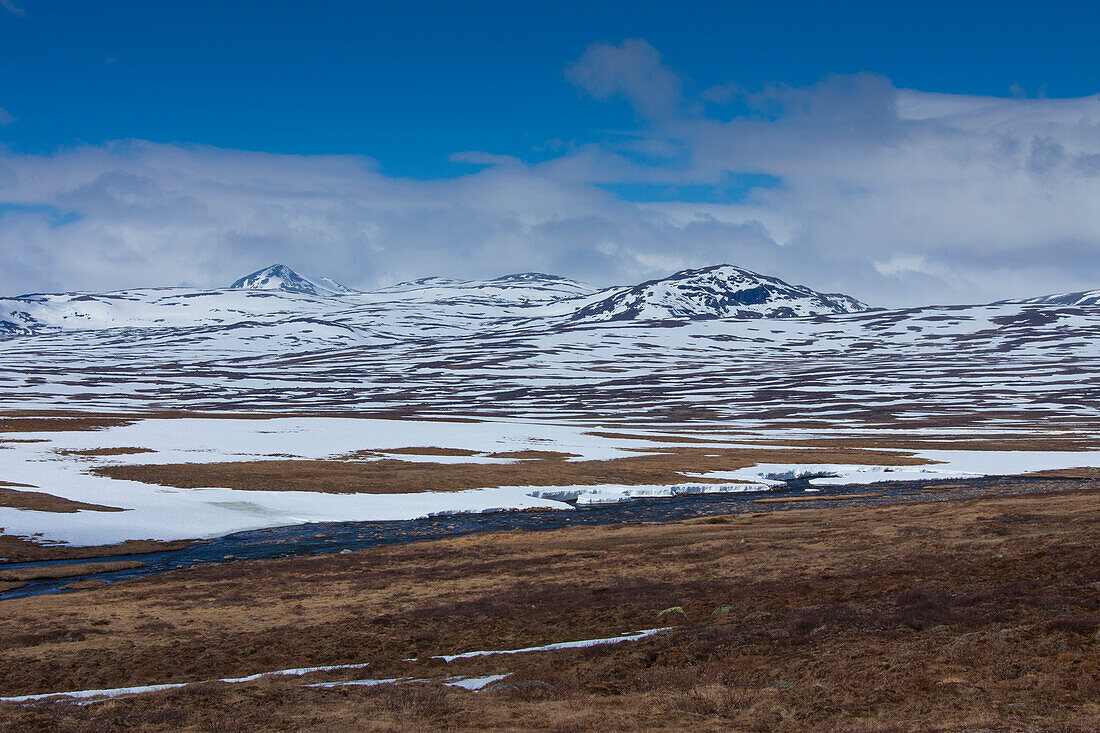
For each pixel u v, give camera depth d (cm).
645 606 3462
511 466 9575
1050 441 13012
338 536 6159
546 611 3494
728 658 2566
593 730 1922
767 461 10462
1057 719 1781
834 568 3894
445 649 3050
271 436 11356
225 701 2291
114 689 2684
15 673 2880
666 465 10006
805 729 1877
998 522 4675
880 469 10050
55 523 6022
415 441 11450
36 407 17250
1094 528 4103
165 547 5678
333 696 2334
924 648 2406
